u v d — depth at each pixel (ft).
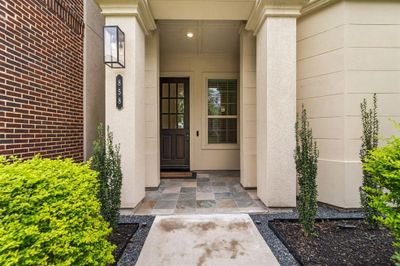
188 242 7.79
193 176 18.25
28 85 9.18
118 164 8.63
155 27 13.21
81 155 13.21
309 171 7.99
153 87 14.48
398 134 10.66
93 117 14.64
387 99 10.70
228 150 20.42
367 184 8.23
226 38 17.35
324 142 11.34
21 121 8.82
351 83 10.62
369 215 8.24
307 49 11.91
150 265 6.56
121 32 10.30
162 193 13.76
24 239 3.87
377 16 10.69
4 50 8.02
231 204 11.68
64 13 11.60
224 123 20.54
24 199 4.19
